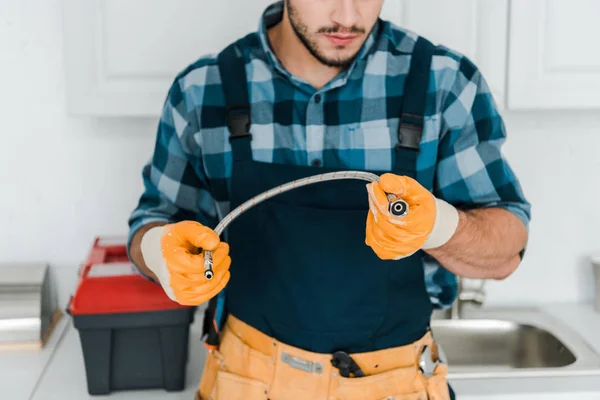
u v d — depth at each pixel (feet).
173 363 4.69
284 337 3.58
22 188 5.72
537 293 6.23
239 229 3.71
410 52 3.76
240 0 4.87
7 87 5.57
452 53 3.76
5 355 5.21
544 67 5.02
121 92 4.93
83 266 4.99
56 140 5.68
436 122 3.68
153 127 5.72
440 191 3.82
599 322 5.85
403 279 3.59
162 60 4.90
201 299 2.97
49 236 5.81
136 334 4.63
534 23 4.95
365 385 3.45
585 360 5.20
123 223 5.84
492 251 3.38
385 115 3.73
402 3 4.91
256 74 3.81
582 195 6.09
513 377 4.94
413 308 3.61
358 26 3.31
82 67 4.87
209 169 3.87
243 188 3.71
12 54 5.53
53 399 4.65
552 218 6.12
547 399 4.71
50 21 5.52
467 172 3.71
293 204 3.58
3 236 5.77
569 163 6.03
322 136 3.73
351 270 3.51
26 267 5.57
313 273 3.51
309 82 3.73
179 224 3.06
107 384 4.67
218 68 3.88
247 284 3.68
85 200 5.78
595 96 5.07
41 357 5.20
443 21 4.93
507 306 6.23
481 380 4.89
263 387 3.57
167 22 4.85
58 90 5.61
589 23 4.98
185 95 3.91
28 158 5.68
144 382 4.73
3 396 4.67
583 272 6.22
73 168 5.73
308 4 3.31
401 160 3.65
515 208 3.67
